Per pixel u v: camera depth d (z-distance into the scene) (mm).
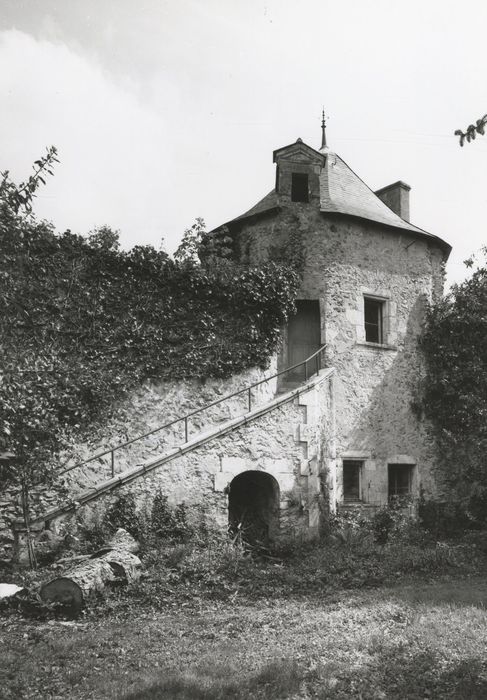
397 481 15078
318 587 8914
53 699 4680
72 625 6848
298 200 15836
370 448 14398
